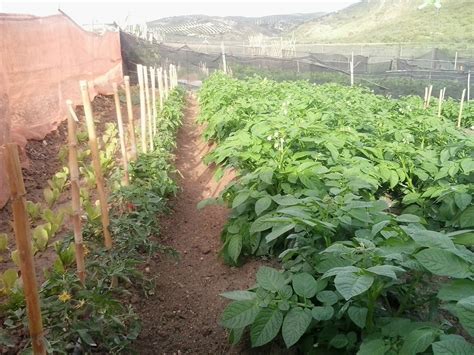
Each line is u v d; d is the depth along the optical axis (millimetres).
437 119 6121
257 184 3984
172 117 9688
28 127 6496
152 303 3363
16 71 6121
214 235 4633
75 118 2965
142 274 3363
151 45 18891
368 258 2131
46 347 2174
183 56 20016
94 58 10977
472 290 1793
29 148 6473
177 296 3521
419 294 2504
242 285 3535
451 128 5512
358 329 2344
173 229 4844
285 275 2680
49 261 3707
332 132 4797
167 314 3266
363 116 6578
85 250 3465
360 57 21000
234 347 2777
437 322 2477
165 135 7742
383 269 1851
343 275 1859
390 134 5551
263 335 2195
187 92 17781
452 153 4277
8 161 1937
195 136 9836
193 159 8000
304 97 7945
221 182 6297
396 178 4113
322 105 7285
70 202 5164
